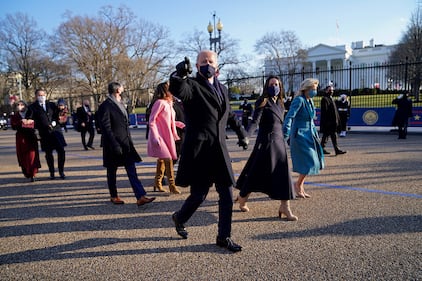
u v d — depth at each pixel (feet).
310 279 8.16
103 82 120.37
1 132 87.97
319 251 9.65
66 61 118.21
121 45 119.85
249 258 9.42
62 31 116.67
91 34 116.88
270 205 14.23
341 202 14.15
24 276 8.93
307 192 15.92
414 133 41.75
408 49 102.42
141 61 119.03
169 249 10.22
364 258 9.11
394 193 15.14
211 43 84.33
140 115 74.18
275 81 12.72
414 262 8.79
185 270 8.87
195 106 9.47
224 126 9.81
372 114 46.44
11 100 21.15
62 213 14.24
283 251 9.76
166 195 16.61
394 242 10.04
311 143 14.73
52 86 144.56
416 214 12.30
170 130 16.14
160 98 16.14
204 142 9.52
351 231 11.00
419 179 17.52
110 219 13.24
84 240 11.19
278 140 12.51
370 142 34.50
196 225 12.16
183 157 9.78
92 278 8.66
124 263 9.42
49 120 20.72
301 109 14.57
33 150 21.01
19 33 148.97
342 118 40.65
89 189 18.28
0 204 15.99
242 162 24.71
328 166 22.03
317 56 183.62
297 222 12.05
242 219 12.58
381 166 21.24
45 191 18.21
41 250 10.54
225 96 9.95
